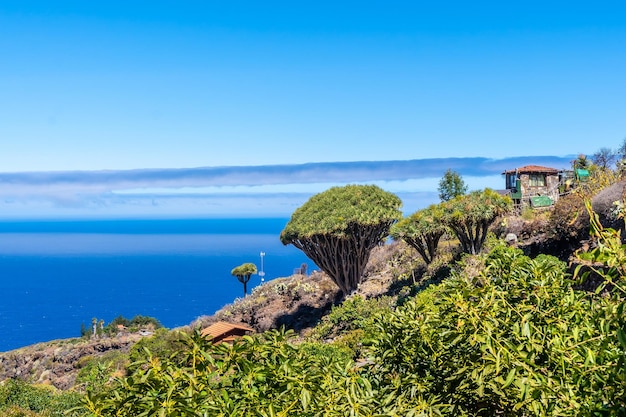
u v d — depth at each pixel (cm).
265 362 316
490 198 2098
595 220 254
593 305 298
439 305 364
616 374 224
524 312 318
